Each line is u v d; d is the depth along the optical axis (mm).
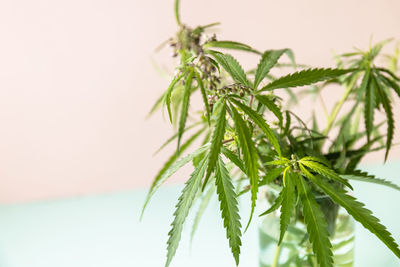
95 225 1153
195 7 1292
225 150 628
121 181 1458
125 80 1350
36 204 1359
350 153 756
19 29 1254
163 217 1162
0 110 1323
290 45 1364
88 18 1276
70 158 1413
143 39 1311
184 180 1473
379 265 875
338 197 622
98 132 1399
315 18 1354
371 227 603
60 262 977
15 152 1376
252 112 600
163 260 956
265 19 1332
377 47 779
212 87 610
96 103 1364
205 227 1075
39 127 1363
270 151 704
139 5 1279
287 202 622
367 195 1122
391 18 1386
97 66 1324
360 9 1368
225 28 1323
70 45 1293
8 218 1252
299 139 788
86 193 1448
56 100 1342
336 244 750
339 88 1415
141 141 1428
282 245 747
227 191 610
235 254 601
